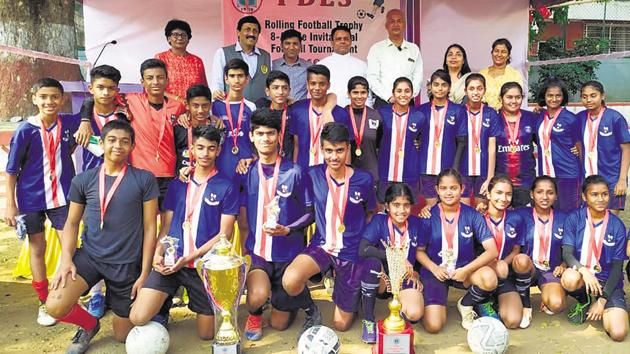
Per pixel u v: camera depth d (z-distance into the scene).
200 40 7.46
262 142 3.81
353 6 7.48
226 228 3.79
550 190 4.13
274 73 4.57
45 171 4.11
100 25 7.31
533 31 11.73
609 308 3.82
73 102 7.45
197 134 3.74
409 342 3.36
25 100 8.58
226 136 4.58
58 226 4.23
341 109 4.75
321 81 4.55
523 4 7.74
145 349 3.39
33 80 8.61
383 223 3.95
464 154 5.07
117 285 3.62
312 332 3.37
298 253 3.92
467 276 3.92
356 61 5.92
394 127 4.91
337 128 3.76
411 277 3.95
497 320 3.53
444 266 3.95
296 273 3.68
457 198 3.98
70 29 9.12
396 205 3.84
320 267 3.77
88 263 3.57
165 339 3.47
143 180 3.62
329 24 7.48
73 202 3.60
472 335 3.49
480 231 3.99
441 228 4.03
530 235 4.20
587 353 3.55
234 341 3.40
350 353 3.58
